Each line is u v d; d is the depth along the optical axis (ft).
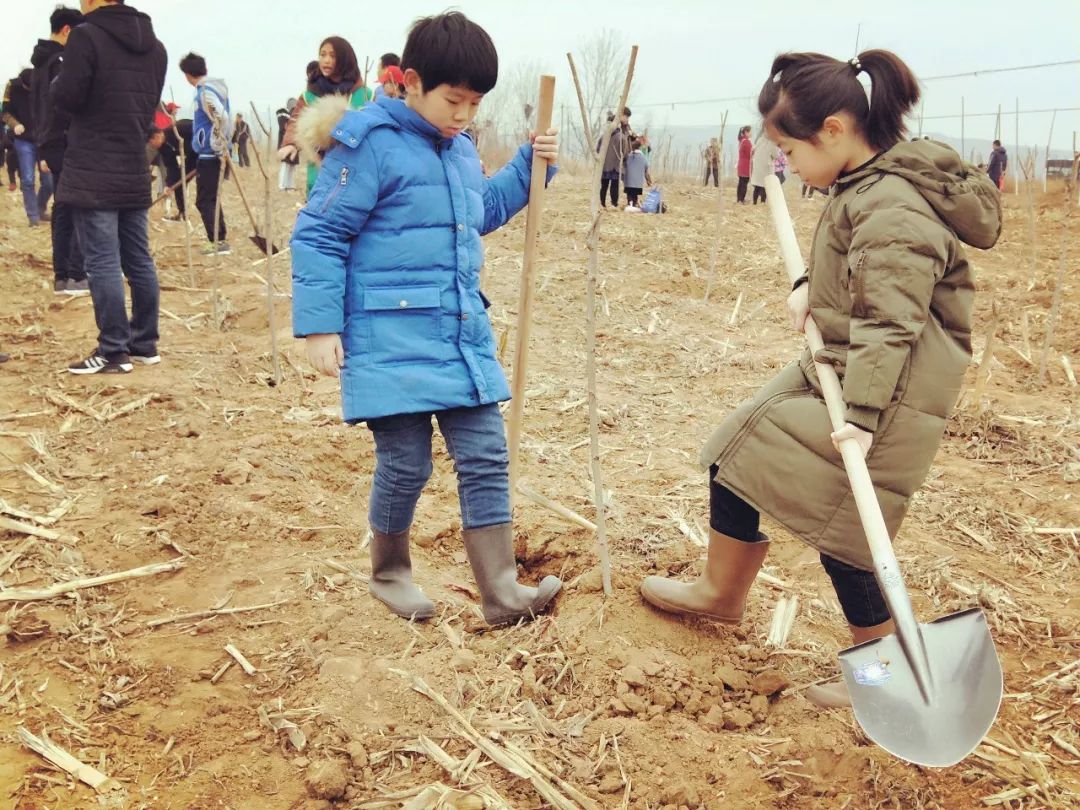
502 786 7.65
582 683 8.86
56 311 22.17
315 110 8.61
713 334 22.74
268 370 18.24
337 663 8.94
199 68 28.35
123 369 17.47
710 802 7.61
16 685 8.66
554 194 55.57
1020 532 12.50
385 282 8.79
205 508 12.07
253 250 30.58
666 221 43.11
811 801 7.68
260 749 8.02
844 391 7.07
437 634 9.68
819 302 7.68
